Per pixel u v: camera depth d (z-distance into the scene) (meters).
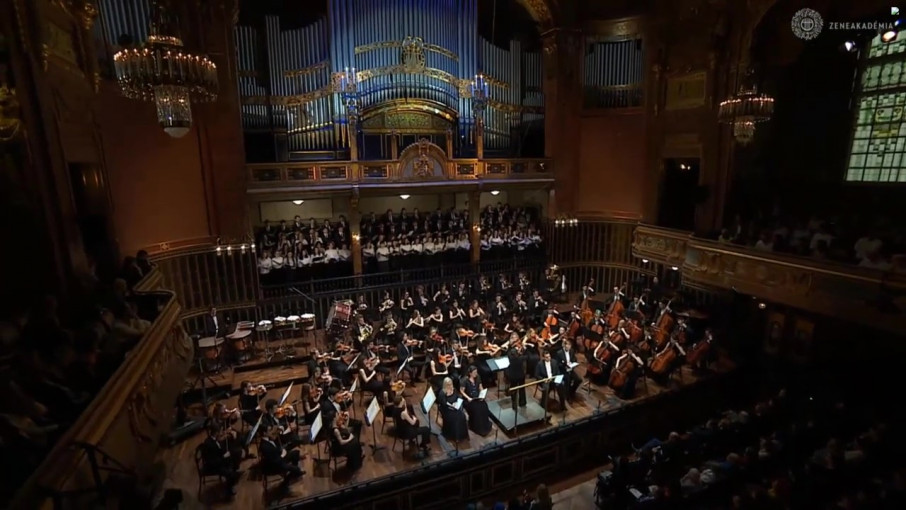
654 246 19.67
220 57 15.45
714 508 10.09
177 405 12.71
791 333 16.08
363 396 14.55
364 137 19.23
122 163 12.97
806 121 17.00
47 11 8.05
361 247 19.16
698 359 15.82
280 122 17.77
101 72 12.20
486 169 20.66
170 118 8.91
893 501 9.08
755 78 16.41
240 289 16.78
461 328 16.22
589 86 21.69
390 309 17.67
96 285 8.88
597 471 13.23
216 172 15.91
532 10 21.16
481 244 21.28
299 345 16.83
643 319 17.16
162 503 5.97
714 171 17.45
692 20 17.83
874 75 15.23
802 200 17.31
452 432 12.27
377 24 17.98
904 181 14.62
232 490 10.36
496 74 20.89
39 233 7.63
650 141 19.94
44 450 4.82
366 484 10.68
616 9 20.44
